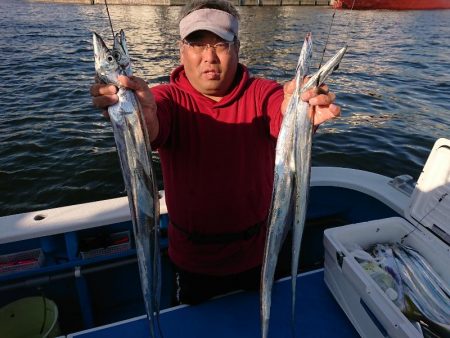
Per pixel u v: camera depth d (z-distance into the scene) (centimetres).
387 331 163
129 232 255
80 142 685
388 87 1016
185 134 170
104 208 251
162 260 271
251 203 181
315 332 198
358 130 715
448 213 215
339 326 201
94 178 586
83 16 3069
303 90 120
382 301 166
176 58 1441
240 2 4069
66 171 602
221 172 172
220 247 185
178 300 215
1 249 235
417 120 768
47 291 248
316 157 617
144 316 208
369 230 221
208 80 160
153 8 3875
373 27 2500
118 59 120
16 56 1413
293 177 128
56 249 246
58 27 2302
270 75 1197
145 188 125
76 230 238
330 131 712
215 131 170
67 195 551
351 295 193
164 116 158
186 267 193
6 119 784
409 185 277
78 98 920
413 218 238
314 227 305
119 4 4200
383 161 604
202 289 202
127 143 121
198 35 155
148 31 2205
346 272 192
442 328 177
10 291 243
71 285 253
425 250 211
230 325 203
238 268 192
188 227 183
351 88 1003
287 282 232
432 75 1164
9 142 681
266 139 179
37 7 3953
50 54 1462
